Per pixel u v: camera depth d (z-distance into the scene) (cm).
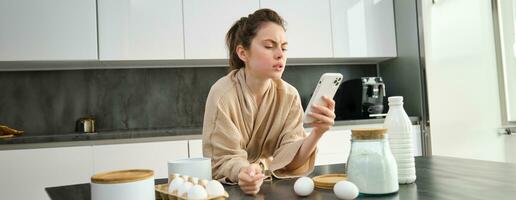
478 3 279
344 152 251
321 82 91
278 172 101
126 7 246
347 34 282
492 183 79
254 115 110
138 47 247
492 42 280
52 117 263
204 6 258
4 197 199
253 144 115
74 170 208
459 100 268
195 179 76
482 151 270
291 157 101
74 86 268
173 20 253
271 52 97
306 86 311
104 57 242
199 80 290
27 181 202
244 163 93
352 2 285
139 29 248
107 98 273
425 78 262
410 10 277
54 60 235
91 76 271
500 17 278
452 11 271
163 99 282
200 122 288
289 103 113
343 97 290
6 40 228
